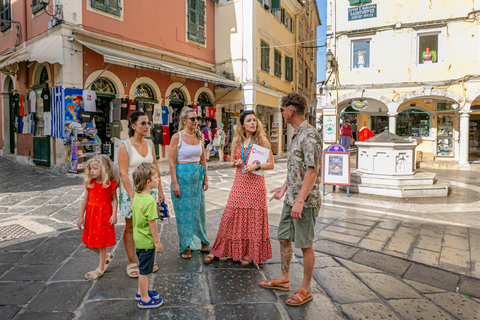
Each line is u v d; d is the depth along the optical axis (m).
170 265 3.46
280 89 18.17
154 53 12.09
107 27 10.38
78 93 9.33
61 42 8.96
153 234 2.56
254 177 3.43
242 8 14.57
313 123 30.28
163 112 12.30
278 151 17.77
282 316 2.52
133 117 3.14
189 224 3.64
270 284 2.97
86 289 2.89
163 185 8.17
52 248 3.88
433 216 5.66
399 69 13.84
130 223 3.14
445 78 13.29
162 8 12.41
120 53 9.90
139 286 2.61
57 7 9.09
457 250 4.01
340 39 14.52
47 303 2.65
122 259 3.62
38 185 7.71
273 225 5.03
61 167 9.43
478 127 16.45
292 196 2.75
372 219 5.41
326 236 4.48
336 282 3.13
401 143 7.83
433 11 13.22
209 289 2.94
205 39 14.77
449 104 15.20
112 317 2.46
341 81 14.65
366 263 3.59
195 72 12.44
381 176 7.88
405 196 7.28
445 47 13.24
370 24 14.04
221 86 15.05
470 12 12.73
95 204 3.05
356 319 2.50
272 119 19.30
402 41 13.70
